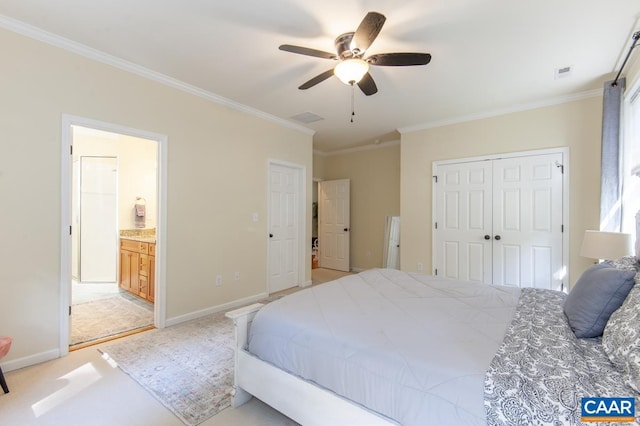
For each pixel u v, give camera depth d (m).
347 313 1.65
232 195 3.67
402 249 4.59
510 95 3.36
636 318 1.11
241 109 3.74
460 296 1.98
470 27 2.15
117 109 2.67
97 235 4.80
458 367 1.09
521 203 3.68
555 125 3.46
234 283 3.69
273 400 1.59
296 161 4.61
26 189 2.22
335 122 4.37
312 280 5.23
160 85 2.97
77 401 1.82
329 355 1.37
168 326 3.02
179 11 2.00
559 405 0.90
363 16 2.04
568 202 3.40
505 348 1.21
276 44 2.40
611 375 1.02
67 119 2.40
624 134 2.77
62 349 2.37
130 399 1.85
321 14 2.03
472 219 4.02
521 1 1.88
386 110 3.85
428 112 3.91
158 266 2.99
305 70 2.83
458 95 3.35
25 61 2.20
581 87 3.14
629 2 1.88
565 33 2.21
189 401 1.84
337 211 6.24
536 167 3.58
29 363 2.22
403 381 1.14
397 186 5.53
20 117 2.19
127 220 4.56
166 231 3.02
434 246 4.30
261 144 4.04
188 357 2.37
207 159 3.39
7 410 1.73
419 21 2.08
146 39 2.34
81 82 2.47
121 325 3.04
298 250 4.79
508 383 0.99
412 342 1.30
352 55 2.16
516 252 3.71
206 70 2.84
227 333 2.84
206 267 3.38
